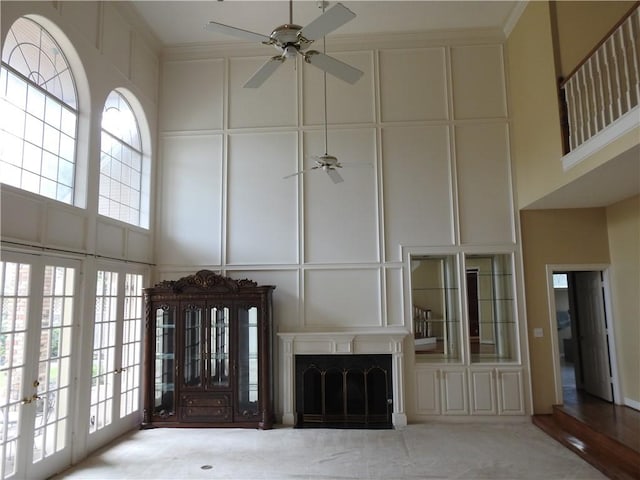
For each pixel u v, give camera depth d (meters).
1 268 3.49
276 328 5.88
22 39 3.95
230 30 2.94
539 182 5.27
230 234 6.09
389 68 6.20
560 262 5.78
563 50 4.88
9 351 3.56
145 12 5.57
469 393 5.63
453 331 5.89
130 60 5.59
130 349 5.51
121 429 5.19
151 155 6.12
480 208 5.92
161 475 4.02
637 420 4.75
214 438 5.02
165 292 5.52
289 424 5.54
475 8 5.66
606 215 5.78
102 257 4.80
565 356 9.31
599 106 4.28
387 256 5.90
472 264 6.04
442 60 6.18
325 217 6.02
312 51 3.14
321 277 5.93
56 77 4.38
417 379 5.69
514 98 5.96
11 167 3.74
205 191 6.18
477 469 4.10
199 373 5.46
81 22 4.58
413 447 4.69
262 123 6.24
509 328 5.87
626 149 3.57
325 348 5.64
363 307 5.84
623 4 4.91
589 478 3.88
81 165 4.59
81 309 4.43
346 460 4.34
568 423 5.03
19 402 3.64
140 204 6.02
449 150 6.02
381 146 6.07
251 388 5.44
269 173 6.15
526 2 5.49
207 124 6.29
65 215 4.23
